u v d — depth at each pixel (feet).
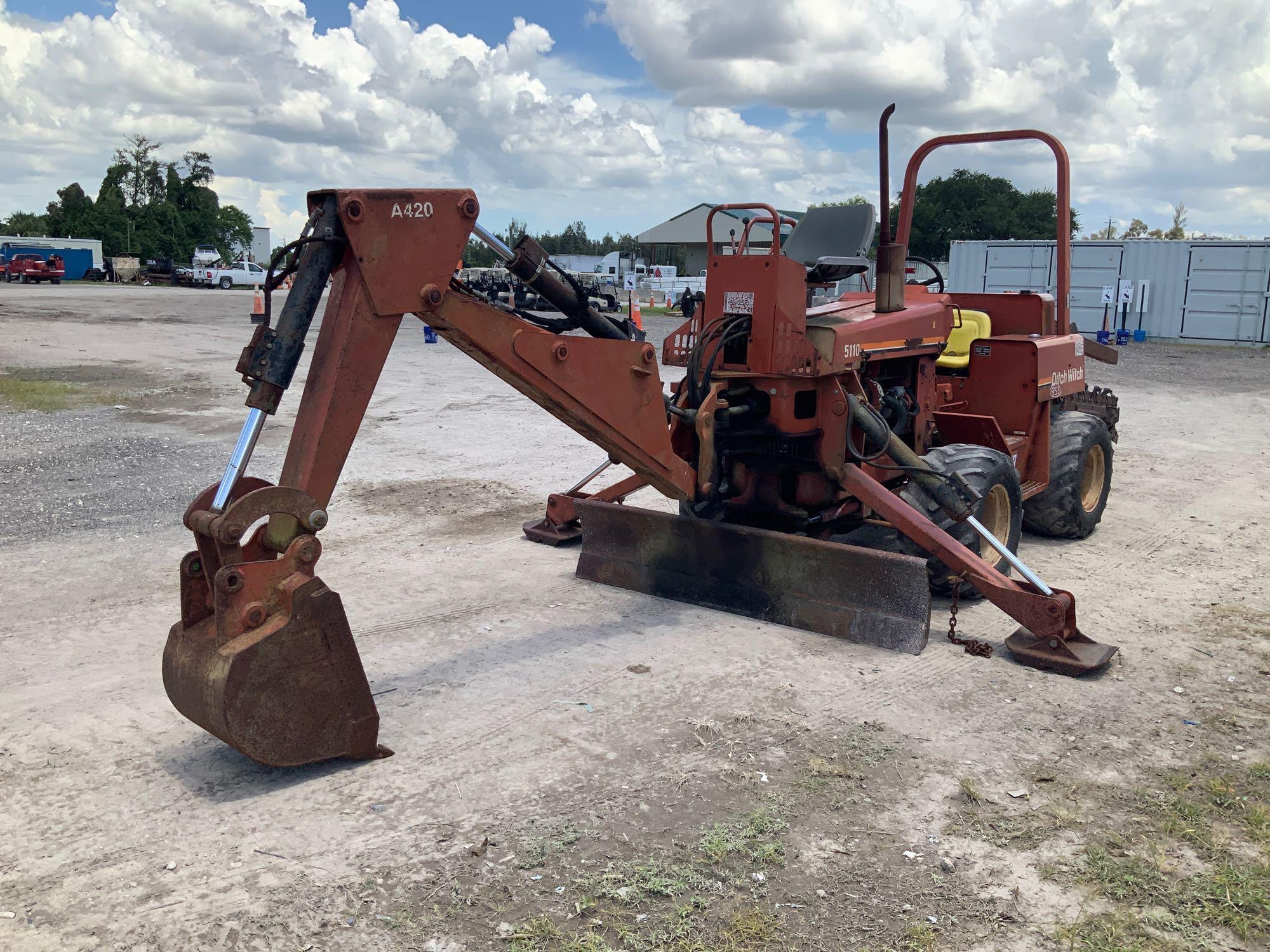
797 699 13.69
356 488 26.32
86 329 73.26
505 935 8.70
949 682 14.37
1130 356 69.26
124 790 11.08
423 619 16.78
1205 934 8.81
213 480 26.66
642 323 89.56
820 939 8.71
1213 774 11.76
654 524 17.84
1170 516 24.85
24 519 22.45
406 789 11.19
